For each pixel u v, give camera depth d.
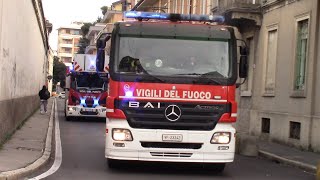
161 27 10.95
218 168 11.88
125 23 10.95
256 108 22.50
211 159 10.68
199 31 10.98
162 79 10.64
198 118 10.67
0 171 9.67
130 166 12.18
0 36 13.61
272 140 20.42
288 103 19.20
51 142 16.95
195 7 34.47
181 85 10.67
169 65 10.79
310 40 17.70
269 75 21.67
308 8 17.98
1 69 13.93
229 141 10.77
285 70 19.66
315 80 17.34
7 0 14.77
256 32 22.84
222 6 24.92
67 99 30.70
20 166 10.66
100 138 19.80
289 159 14.69
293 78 18.94
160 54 10.82
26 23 23.27
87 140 18.88
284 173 12.53
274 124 20.31
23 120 23.27
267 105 21.28
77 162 12.83
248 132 23.25
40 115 31.66
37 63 38.09
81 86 30.17
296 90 18.70
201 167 12.42
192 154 10.63
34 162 11.52
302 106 18.03
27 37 24.33
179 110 10.62
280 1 20.31
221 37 10.99
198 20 11.39
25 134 18.08
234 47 11.02
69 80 30.73
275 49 21.08
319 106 16.92
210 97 10.73
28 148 14.13
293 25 19.14
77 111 30.00
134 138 10.57
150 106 10.61
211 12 28.41
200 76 10.76
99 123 28.89
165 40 10.91
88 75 30.19
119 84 10.67
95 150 15.70
